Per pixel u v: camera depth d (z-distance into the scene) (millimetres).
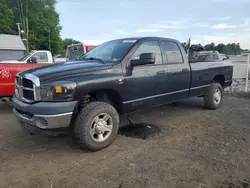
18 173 3238
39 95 3547
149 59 4176
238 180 3008
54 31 67188
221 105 7316
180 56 5402
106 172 3236
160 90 4859
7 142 4340
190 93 5711
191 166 3375
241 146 4078
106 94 4246
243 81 10867
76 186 2916
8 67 6137
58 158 3684
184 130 4953
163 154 3779
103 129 3900
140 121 5609
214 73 6375
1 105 7340
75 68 3867
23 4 58062
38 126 3537
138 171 3248
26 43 55938
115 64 4164
